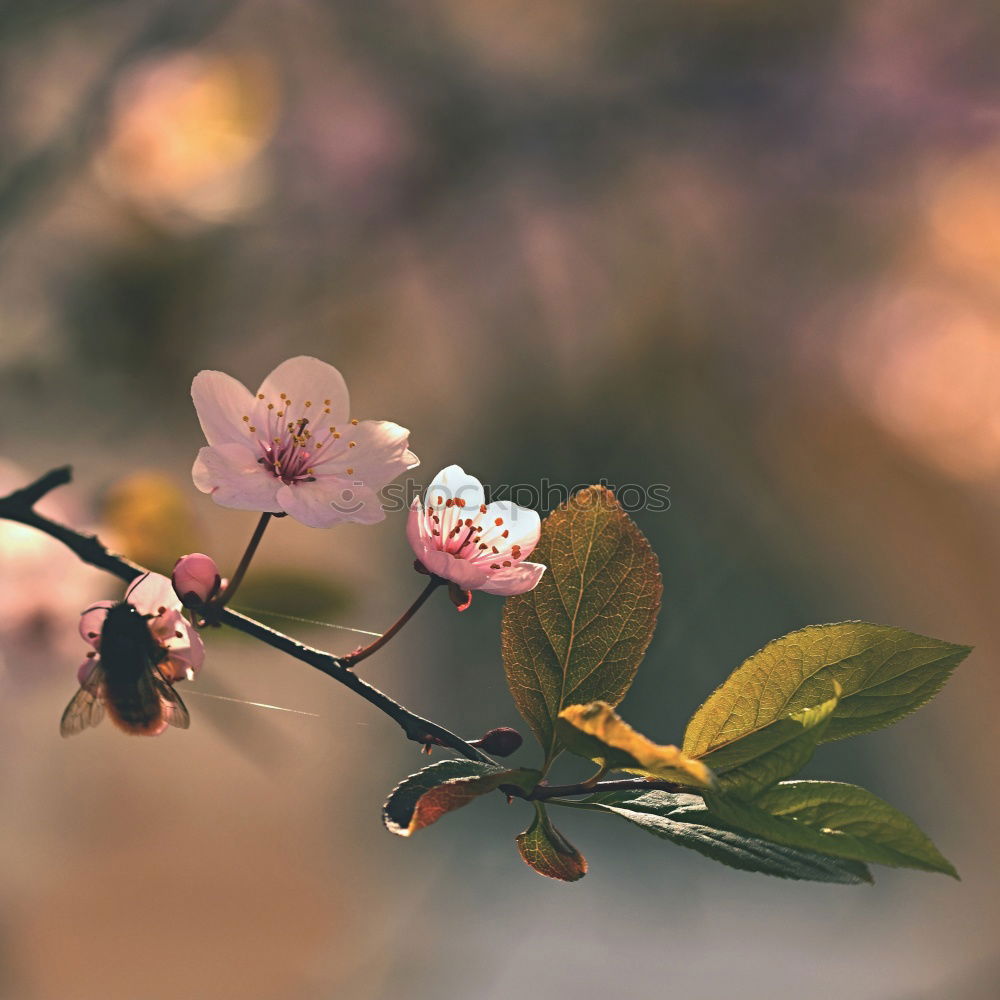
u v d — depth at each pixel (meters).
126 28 1.01
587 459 1.12
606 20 1.14
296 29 1.13
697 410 1.18
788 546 1.34
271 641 0.67
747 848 0.65
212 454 0.67
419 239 1.14
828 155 1.16
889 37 1.15
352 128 1.13
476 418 1.15
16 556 0.76
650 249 1.17
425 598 0.66
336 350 1.15
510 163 1.15
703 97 1.14
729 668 1.38
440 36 1.15
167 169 0.95
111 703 0.66
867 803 0.65
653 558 0.66
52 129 0.98
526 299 1.15
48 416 0.96
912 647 0.65
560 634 0.66
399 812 0.64
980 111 1.15
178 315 0.95
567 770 1.43
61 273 0.94
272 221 1.05
